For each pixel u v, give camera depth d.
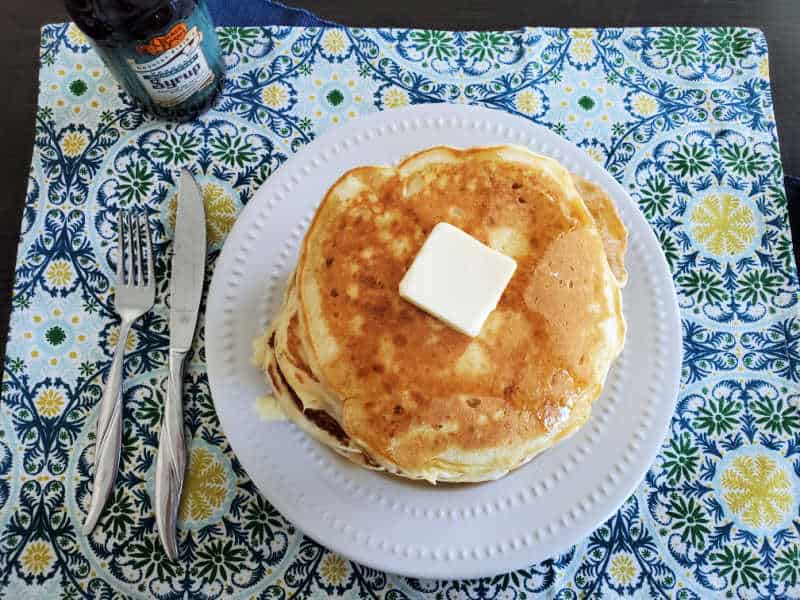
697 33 0.44
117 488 0.37
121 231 0.40
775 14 0.46
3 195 0.42
